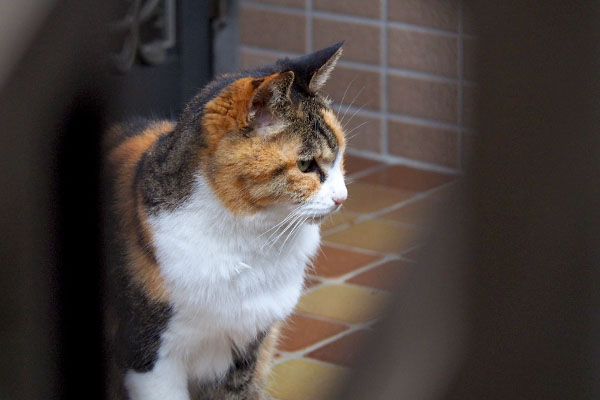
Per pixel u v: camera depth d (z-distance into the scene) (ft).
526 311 7.06
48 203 11.44
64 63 11.80
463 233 7.36
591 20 6.13
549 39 6.29
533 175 6.73
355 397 8.30
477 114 6.77
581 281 6.85
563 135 6.49
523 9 6.31
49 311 11.67
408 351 7.83
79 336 11.85
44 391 11.96
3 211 11.19
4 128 11.13
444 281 7.58
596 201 6.54
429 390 7.59
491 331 7.27
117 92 17.95
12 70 11.19
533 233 6.88
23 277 11.46
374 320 16.63
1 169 11.09
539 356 7.08
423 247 8.00
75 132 11.83
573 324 6.98
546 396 7.12
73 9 11.94
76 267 11.59
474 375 7.36
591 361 6.90
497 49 6.49
